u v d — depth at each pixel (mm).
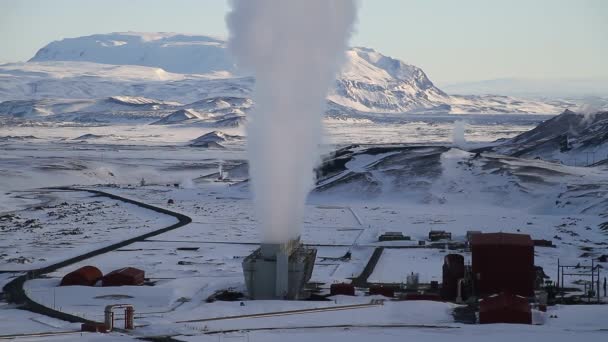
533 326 102812
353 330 100375
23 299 122125
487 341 93938
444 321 107312
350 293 126438
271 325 103688
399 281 142125
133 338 96375
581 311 111750
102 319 108000
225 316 109000
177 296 124125
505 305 106875
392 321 106562
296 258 124500
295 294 123125
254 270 123312
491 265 121812
